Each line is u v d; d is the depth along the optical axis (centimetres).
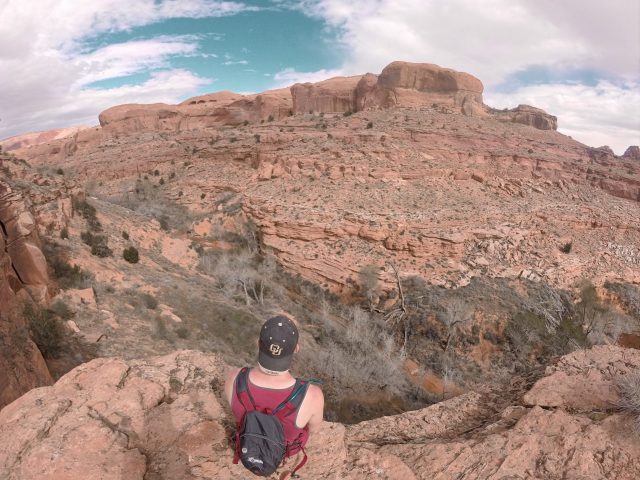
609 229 6794
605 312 5275
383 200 6738
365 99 11725
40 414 503
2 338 1848
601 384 648
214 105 13925
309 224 5969
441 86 11212
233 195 7981
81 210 4312
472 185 7644
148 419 531
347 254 5706
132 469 451
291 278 5612
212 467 464
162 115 13212
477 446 551
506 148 9312
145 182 9400
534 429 570
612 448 520
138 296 3359
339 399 3275
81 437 477
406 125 9506
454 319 4650
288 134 9494
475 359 4462
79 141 13075
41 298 2548
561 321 4978
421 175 7594
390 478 479
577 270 5872
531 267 5734
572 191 8231
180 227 6606
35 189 3684
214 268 5066
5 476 432
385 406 3425
